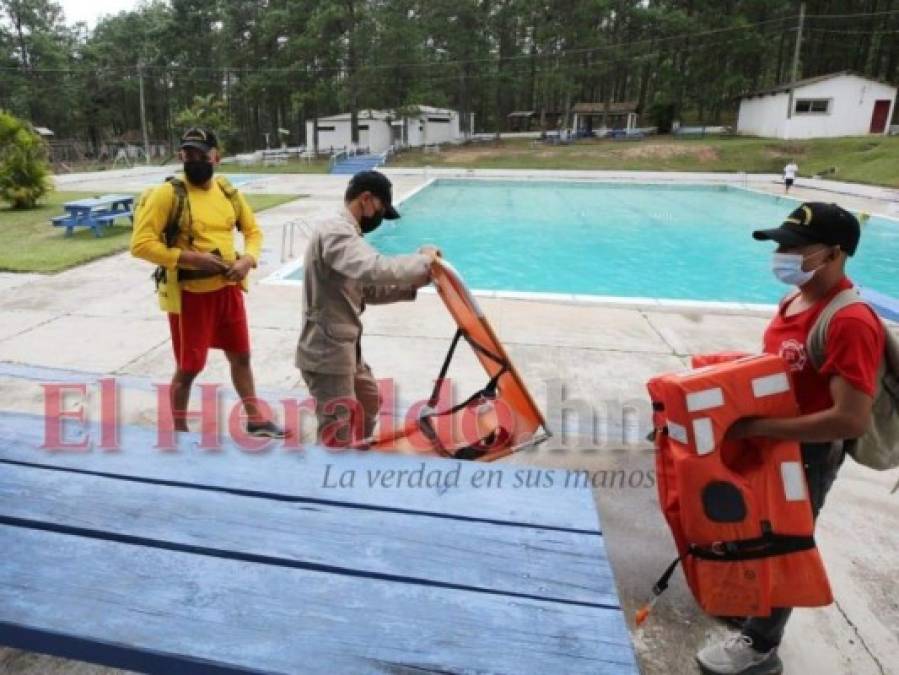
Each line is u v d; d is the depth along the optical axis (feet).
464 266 38.83
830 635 7.68
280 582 4.42
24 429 6.83
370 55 127.24
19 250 30.94
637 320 20.71
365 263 7.73
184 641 3.85
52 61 174.91
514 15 144.05
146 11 195.42
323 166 112.16
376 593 4.32
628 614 7.89
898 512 10.27
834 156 95.14
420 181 81.66
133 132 190.70
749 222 54.44
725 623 7.74
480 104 192.95
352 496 5.56
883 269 38.19
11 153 49.42
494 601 4.25
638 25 143.23
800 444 6.18
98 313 20.33
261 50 145.59
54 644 3.96
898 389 5.95
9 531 4.99
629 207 63.36
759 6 138.51
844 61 160.45
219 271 11.16
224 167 110.73
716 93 140.67
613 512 10.00
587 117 168.14
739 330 19.80
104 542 4.85
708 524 6.01
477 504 5.49
